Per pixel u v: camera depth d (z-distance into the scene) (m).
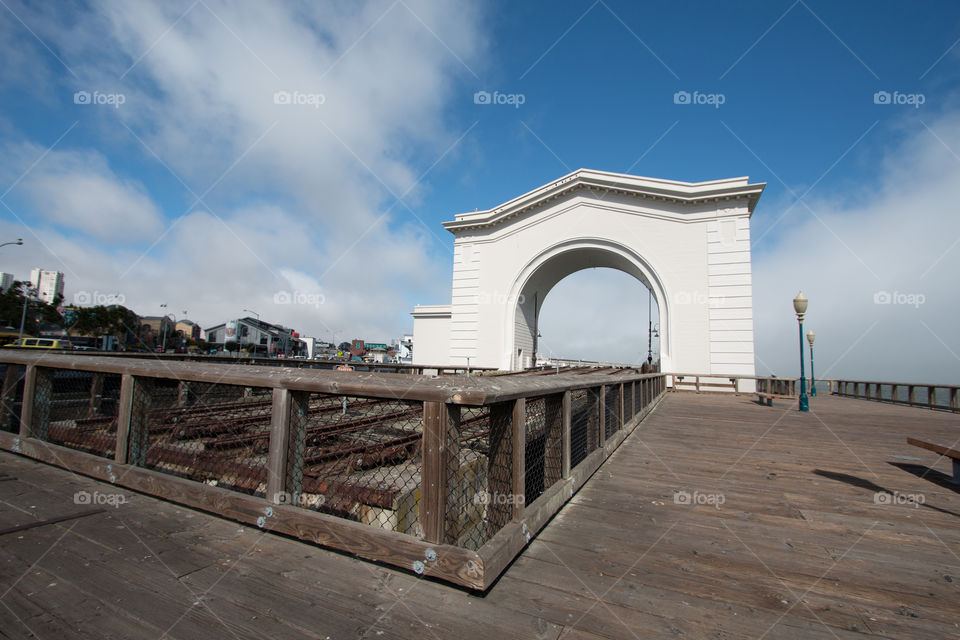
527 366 27.42
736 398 16.88
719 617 2.02
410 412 4.45
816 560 2.69
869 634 1.93
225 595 2.02
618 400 6.47
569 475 3.79
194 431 4.20
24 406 4.22
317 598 2.02
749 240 20.12
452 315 26.00
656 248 21.61
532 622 1.90
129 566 2.26
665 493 4.00
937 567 2.62
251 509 2.74
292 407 2.79
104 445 3.95
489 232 25.70
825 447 6.48
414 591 2.11
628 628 1.89
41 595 1.98
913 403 14.57
